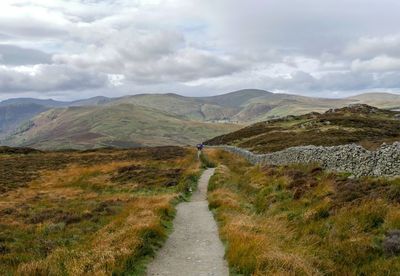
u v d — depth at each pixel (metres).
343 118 107.38
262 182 27.80
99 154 83.44
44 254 15.75
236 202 23.25
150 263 13.15
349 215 14.29
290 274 10.26
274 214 18.94
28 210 29.38
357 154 21.64
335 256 11.84
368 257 11.37
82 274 11.25
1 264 14.45
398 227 12.50
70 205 31.05
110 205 28.81
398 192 14.92
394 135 78.00
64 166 66.25
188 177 39.09
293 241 13.80
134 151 85.81
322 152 26.27
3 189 44.53
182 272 12.20
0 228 22.08
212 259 13.42
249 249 12.55
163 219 19.95
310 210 16.47
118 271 11.44
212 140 155.88
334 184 19.61
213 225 19.14
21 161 75.00
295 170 27.16
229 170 44.44
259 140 91.81
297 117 146.38
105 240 15.16
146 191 37.44
